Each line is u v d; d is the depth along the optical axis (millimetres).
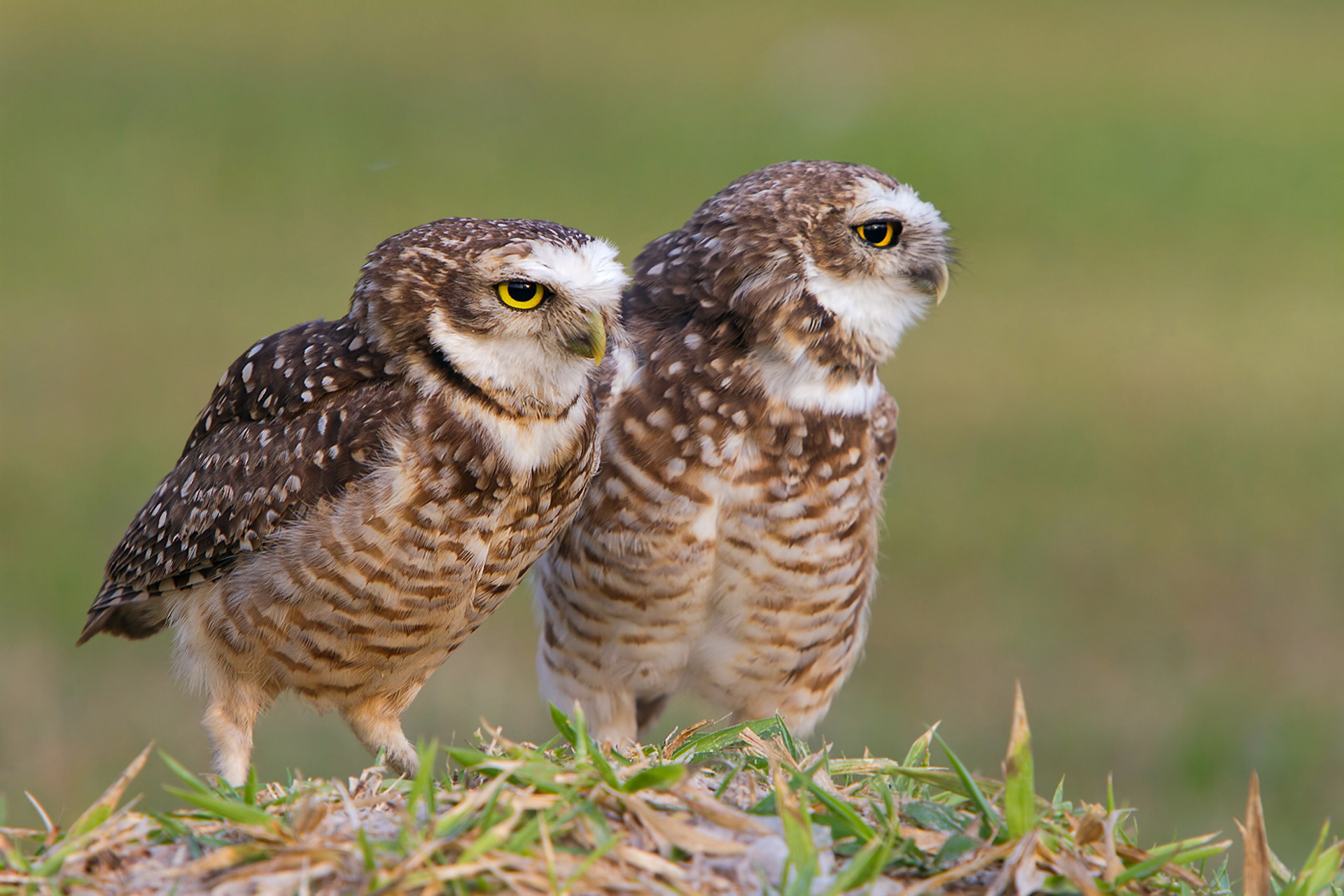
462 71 49750
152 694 12859
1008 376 22594
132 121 41031
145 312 25047
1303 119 44375
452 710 12586
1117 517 16953
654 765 5527
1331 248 31438
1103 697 13000
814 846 4746
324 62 50781
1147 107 45906
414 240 6656
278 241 30141
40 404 20047
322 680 6969
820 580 8070
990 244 31359
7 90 44531
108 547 15461
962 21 64375
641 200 33312
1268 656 13875
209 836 5078
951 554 15930
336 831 5066
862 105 45094
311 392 6758
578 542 7930
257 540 6723
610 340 7234
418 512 6520
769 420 7793
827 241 7852
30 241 29812
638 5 67188
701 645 8266
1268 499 17656
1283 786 11719
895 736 12234
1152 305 26969
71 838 5039
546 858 4629
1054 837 5062
